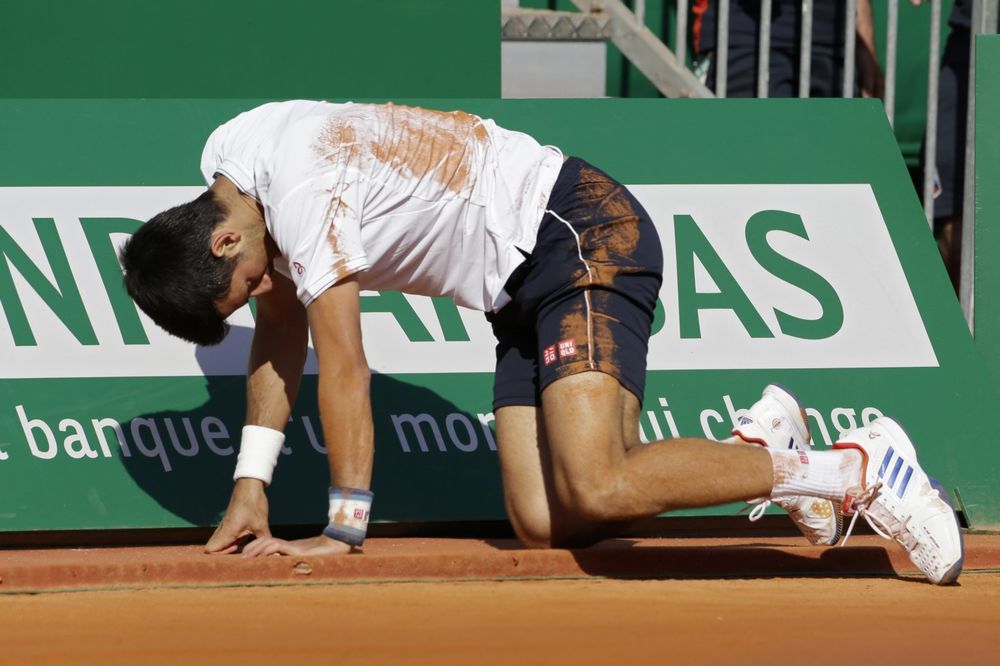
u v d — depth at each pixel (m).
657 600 10.21
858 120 16.53
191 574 10.98
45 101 15.68
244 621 9.27
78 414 14.55
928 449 15.18
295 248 10.95
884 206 16.14
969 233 18.47
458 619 9.32
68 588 10.76
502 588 10.84
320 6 18.64
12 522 14.12
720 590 10.84
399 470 14.73
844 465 11.34
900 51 25.59
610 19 22.69
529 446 12.42
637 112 16.38
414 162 11.43
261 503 12.45
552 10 23.77
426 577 11.30
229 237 11.04
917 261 15.95
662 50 22.38
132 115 15.78
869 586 11.27
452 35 19.00
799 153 16.25
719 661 8.11
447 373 15.12
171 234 10.89
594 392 11.11
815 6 21.30
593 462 10.90
